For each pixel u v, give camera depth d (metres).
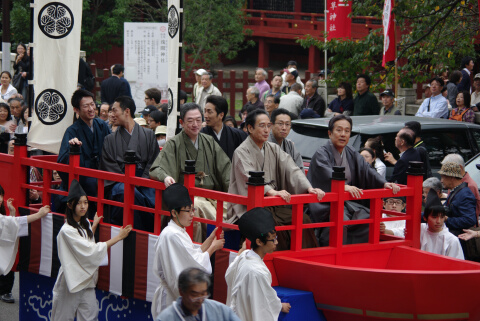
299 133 17.45
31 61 13.71
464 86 26.34
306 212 12.50
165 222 12.15
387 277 9.45
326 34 26.81
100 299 12.30
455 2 23.30
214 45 51.41
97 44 52.00
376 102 23.19
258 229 8.89
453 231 12.64
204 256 9.88
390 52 23.38
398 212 11.84
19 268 13.12
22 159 13.19
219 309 7.43
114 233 11.82
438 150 17.72
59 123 13.91
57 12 13.77
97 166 13.71
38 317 13.34
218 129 13.77
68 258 11.36
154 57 29.81
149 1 54.09
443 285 9.45
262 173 9.73
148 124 19.86
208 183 12.09
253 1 62.44
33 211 13.04
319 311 10.05
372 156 15.12
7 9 27.42
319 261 10.53
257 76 30.73
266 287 8.91
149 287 11.27
